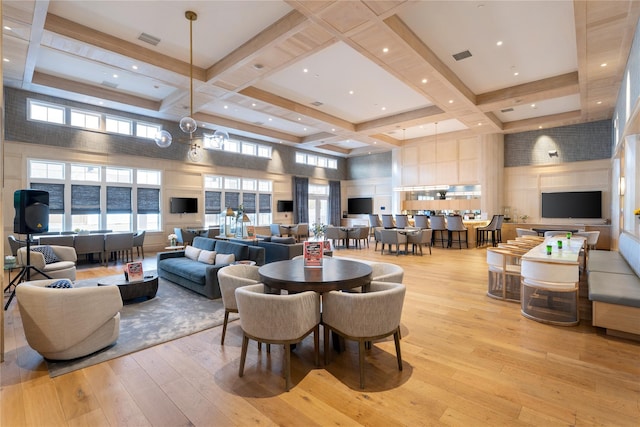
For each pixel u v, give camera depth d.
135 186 8.50
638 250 3.67
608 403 2.00
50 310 2.42
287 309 2.16
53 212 7.23
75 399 2.07
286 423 1.83
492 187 10.23
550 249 3.84
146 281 4.13
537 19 4.46
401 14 4.35
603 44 4.62
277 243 5.65
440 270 6.14
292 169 12.76
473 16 4.39
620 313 2.94
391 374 2.36
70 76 6.49
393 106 8.25
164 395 2.11
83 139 7.54
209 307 3.92
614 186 7.66
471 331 3.16
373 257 7.83
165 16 4.41
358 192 14.68
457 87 6.33
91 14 4.36
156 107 7.96
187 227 9.55
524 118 9.32
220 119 9.39
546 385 2.20
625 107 5.36
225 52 5.38
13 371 2.43
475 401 2.03
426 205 11.57
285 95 7.49
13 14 3.99
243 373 2.39
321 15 3.96
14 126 6.63
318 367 2.48
